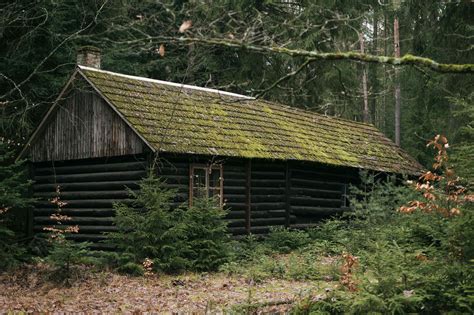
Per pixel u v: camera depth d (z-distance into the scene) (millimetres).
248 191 18703
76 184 18328
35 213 19344
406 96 36312
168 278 13828
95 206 17656
